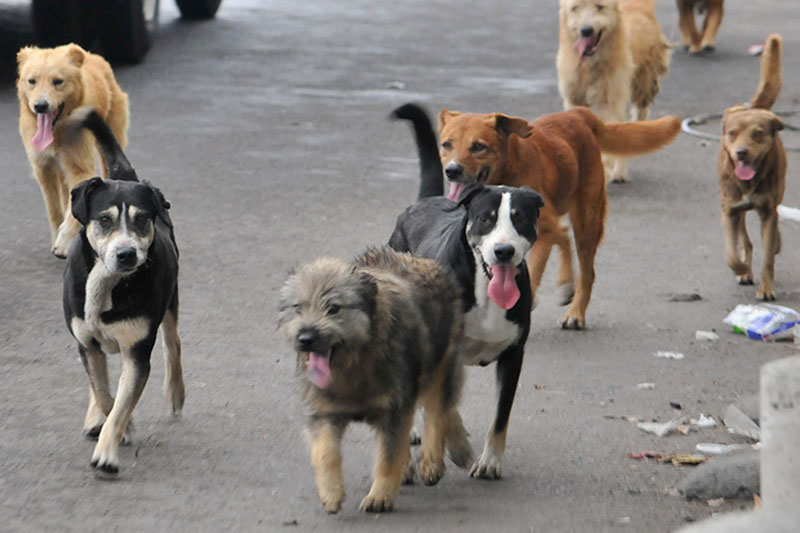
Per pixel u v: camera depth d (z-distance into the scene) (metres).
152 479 8.81
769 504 6.72
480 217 9.09
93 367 9.32
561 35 20.23
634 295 14.36
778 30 36.09
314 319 7.64
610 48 19.72
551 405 10.74
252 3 38.44
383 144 21.91
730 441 9.94
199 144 21.36
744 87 28.12
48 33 26.33
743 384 11.40
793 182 19.97
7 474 8.79
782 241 16.97
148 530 7.91
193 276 14.32
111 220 8.78
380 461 8.30
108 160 10.87
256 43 31.69
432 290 8.77
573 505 8.54
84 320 8.97
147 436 9.71
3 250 15.13
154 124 22.75
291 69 28.56
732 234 14.76
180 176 19.17
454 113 12.94
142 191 8.98
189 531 7.91
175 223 16.61
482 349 9.24
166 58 29.19
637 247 16.38
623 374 11.64
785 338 12.79
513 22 36.97
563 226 13.23
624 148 14.00
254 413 10.28
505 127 12.39
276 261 15.02
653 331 13.05
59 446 9.38
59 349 11.75
